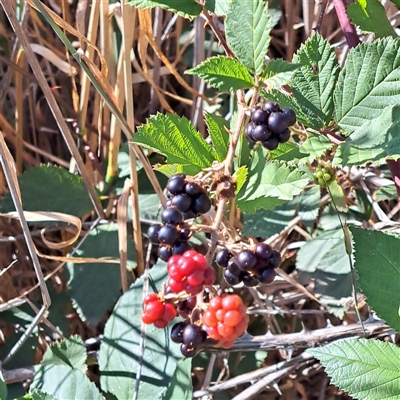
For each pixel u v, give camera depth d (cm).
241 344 35
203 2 23
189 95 47
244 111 21
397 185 26
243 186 22
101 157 44
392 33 26
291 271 43
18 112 45
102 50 39
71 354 35
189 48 47
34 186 41
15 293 45
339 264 35
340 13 28
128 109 35
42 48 42
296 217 39
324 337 34
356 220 37
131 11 33
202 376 41
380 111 24
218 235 21
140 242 39
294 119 20
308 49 24
